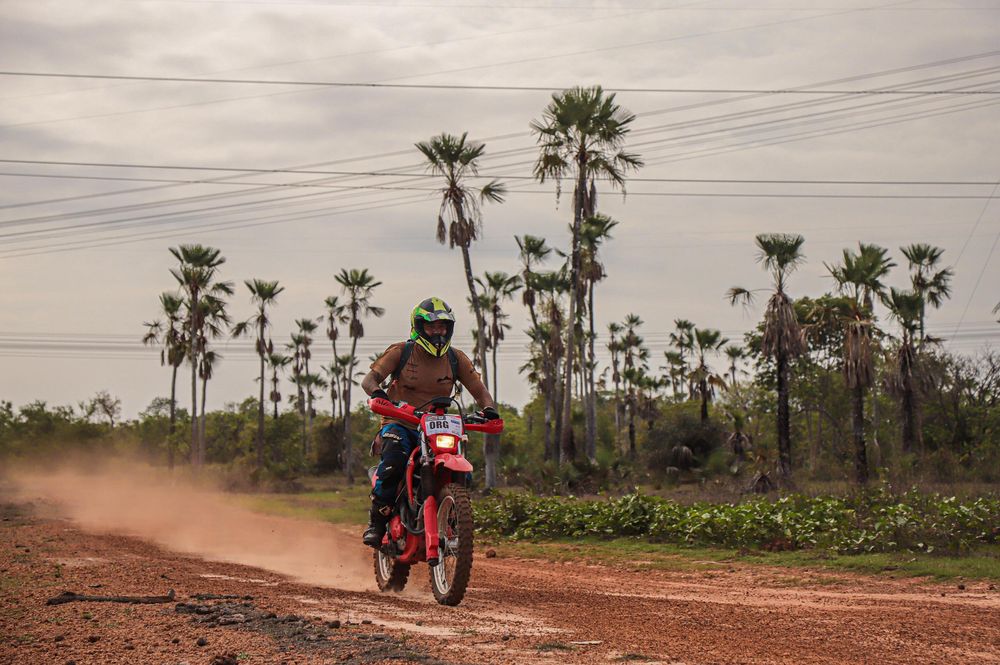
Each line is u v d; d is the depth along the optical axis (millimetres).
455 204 38875
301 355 87562
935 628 6156
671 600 7891
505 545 16594
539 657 4727
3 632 5047
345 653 4590
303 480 63594
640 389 77500
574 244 37250
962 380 46469
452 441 6344
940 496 16328
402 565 7438
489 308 60406
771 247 37250
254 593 6965
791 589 10109
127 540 12953
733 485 35625
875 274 35906
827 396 52531
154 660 4410
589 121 35719
